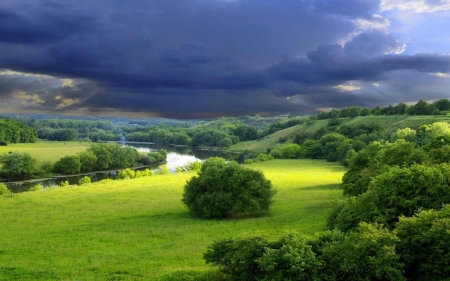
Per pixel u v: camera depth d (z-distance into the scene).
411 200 27.55
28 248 34.56
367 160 55.44
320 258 20.14
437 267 19.47
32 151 160.12
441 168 29.22
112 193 71.19
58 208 57.03
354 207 31.08
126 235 39.56
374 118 188.50
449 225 19.73
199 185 52.50
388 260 18.97
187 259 29.34
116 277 25.39
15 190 100.62
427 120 157.00
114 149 151.50
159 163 166.50
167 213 53.69
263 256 19.81
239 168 52.59
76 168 134.25
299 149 158.88
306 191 69.44
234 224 44.50
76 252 33.03
